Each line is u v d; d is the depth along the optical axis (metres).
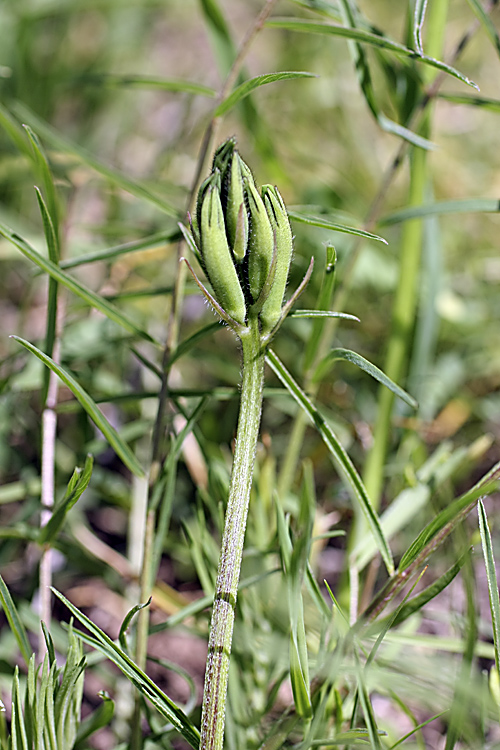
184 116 0.59
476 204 0.31
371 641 0.28
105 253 0.30
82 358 0.38
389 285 0.49
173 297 0.30
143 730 0.32
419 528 0.36
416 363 0.40
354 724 0.26
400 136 0.31
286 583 0.27
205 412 0.43
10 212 0.56
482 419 0.47
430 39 0.33
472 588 0.26
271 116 0.63
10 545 0.35
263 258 0.23
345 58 0.67
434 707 0.30
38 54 0.66
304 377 0.32
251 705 0.29
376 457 0.33
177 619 0.28
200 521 0.29
